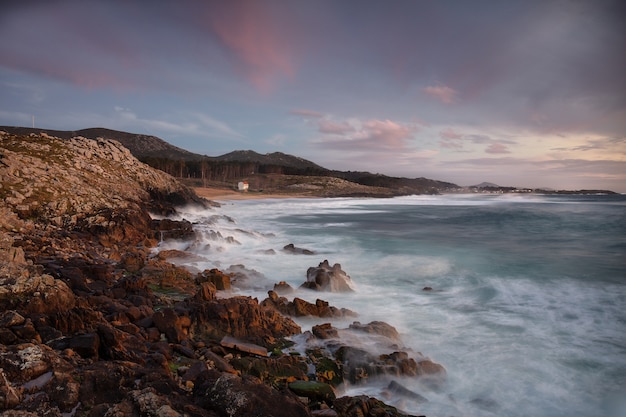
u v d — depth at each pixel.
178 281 14.82
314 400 7.11
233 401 5.32
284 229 38.72
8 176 25.17
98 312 9.25
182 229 25.83
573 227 41.31
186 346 8.73
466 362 9.57
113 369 6.04
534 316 12.78
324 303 12.56
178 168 147.75
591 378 8.80
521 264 21.14
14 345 6.18
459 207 81.31
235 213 57.53
